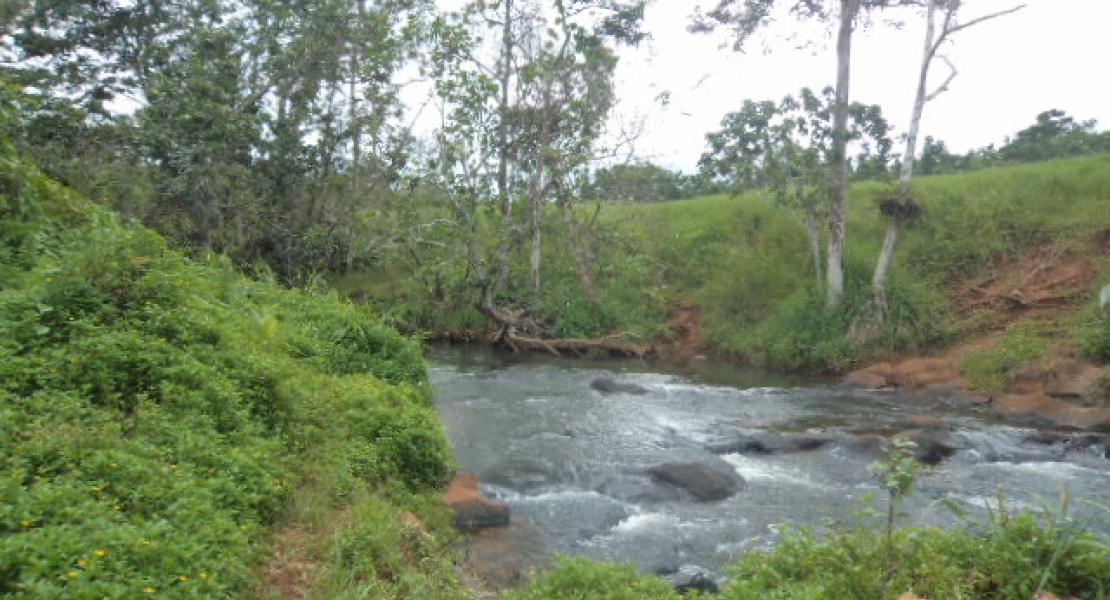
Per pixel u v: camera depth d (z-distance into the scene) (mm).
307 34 19141
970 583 4566
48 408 5117
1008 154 35875
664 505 8570
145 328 6555
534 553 6965
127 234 7645
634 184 21812
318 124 20172
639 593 5262
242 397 6633
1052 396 13891
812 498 8922
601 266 20828
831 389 16078
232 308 9367
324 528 5719
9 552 3562
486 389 14477
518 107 19719
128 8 18719
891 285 18703
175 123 16516
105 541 3916
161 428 5461
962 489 9328
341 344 10688
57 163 15156
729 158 19641
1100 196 20344
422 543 6016
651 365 19594
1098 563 4508
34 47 17750
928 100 18234
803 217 20453
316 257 20000
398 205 20125
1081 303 16812
